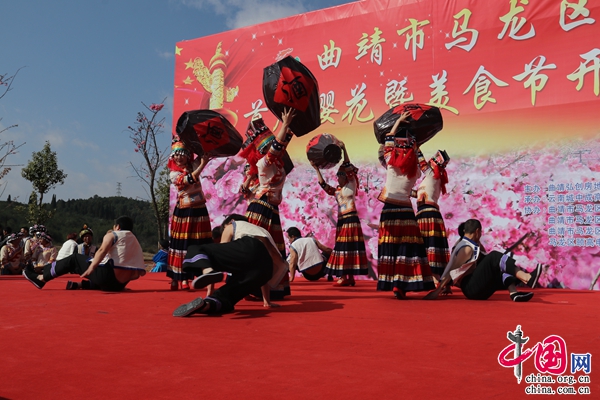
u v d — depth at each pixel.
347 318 3.27
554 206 6.59
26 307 3.80
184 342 2.49
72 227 49.88
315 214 8.33
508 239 6.84
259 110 8.94
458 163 7.23
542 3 6.83
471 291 4.44
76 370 1.97
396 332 2.77
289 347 2.38
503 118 6.99
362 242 6.52
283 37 8.84
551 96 6.71
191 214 5.29
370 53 8.05
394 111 4.87
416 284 4.43
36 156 17.72
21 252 8.70
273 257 3.78
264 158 4.34
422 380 1.83
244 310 3.65
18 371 1.95
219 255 3.43
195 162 5.55
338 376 1.88
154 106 13.90
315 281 7.39
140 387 1.75
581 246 6.41
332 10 8.43
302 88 4.05
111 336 2.64
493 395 1.66
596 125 6.43
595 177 6.39
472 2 7.31
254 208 4.39
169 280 7.04
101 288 5.11
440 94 7.44
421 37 7.67
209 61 9.43
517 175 6.85
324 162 6.71
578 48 6.59
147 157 13.93
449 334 2.71
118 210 63.47
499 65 7.08
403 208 4.58
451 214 7.20
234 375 1.90
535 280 4.14
